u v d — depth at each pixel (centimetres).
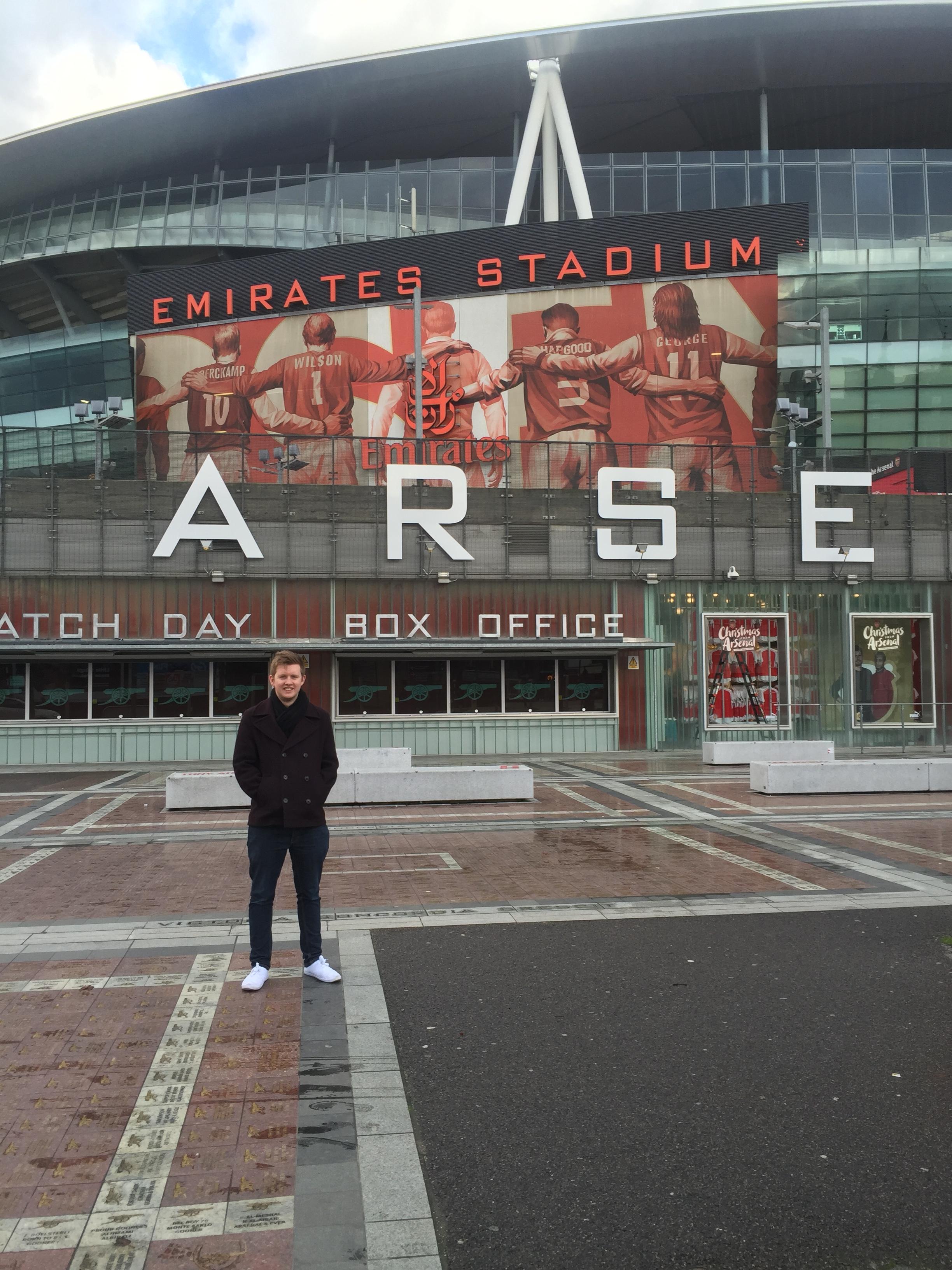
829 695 2727
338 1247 320
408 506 2608
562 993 591
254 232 5309
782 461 2862
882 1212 344
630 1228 334
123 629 2477
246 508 2542
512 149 6003
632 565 2683
